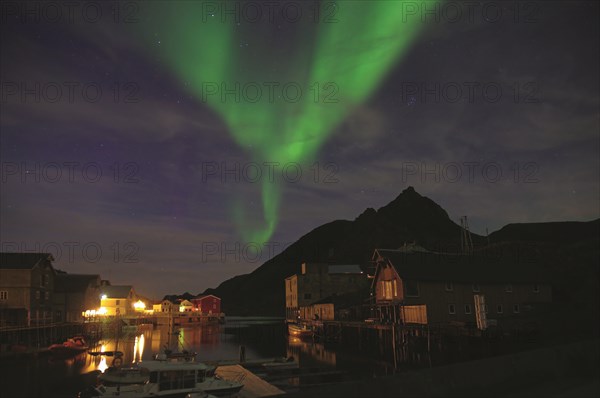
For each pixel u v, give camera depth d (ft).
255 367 125.39
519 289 175.01
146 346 216.54
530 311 158.10
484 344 139.23
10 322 198.80
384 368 123.65
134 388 82.69
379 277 196.44
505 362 38.04
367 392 29.60
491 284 174.60
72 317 261.85
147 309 509.35
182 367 84.07
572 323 124.06
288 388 97.50
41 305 217.97
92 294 288.92
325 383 103.91
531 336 130.82
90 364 147.54
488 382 35.06
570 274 175.42
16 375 124.06
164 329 362.53
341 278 337.93
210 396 77.56
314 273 337.31
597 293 148.87
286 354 176.04
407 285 172.96
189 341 249.96
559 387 37.06
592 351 44.70
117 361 150.82
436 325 158.71
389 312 188.34
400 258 187.93
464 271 181.16
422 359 135.33
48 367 140.15
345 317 246.68
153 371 81.97
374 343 201.46
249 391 91.81
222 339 263.49
